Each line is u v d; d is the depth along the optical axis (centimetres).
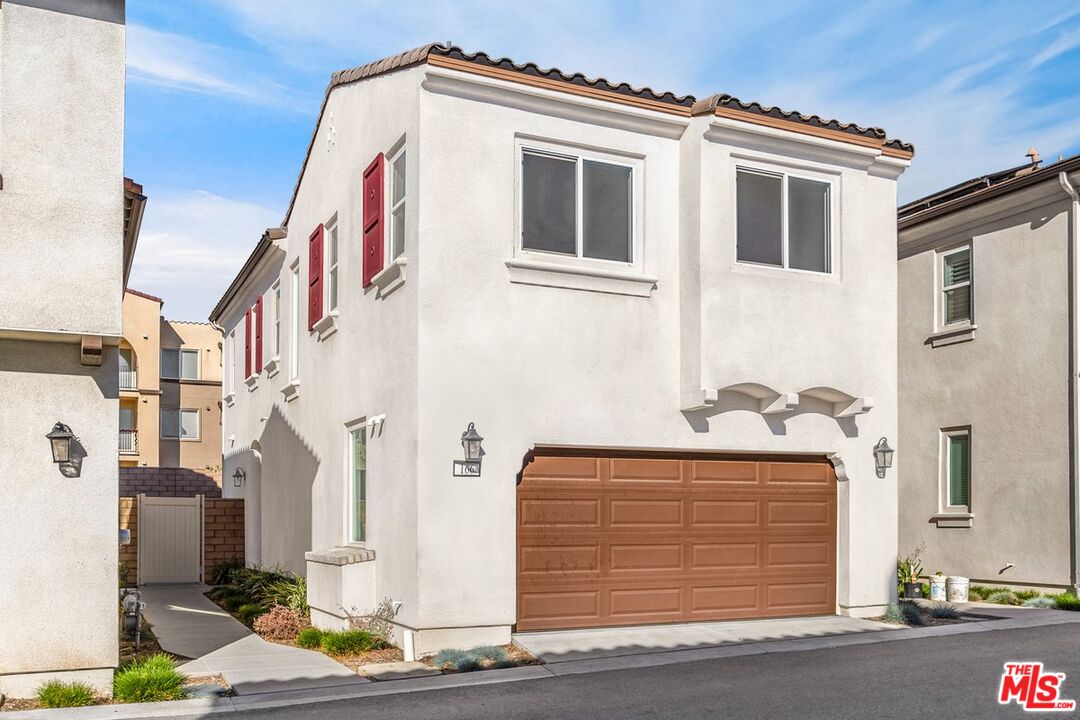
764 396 1293
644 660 1064
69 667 916
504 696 903
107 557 934
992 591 1683
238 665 1075
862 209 1367
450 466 1118
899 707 827
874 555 1357
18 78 913
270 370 1942
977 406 1795
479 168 1161
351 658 1101
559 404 1183
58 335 906
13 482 905
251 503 2123
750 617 1292
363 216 1344
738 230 1283
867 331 1356
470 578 1117
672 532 1256
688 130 1271
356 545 1352
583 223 1227
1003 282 1756
